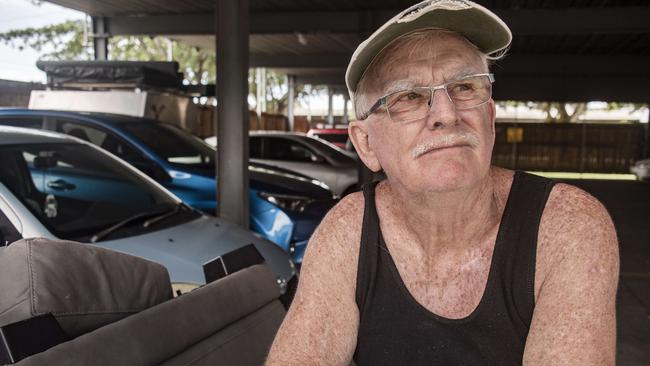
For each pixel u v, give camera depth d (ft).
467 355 3.46
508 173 3.80
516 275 3.33
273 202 17.75
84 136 17.52
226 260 6.03
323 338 3.69
